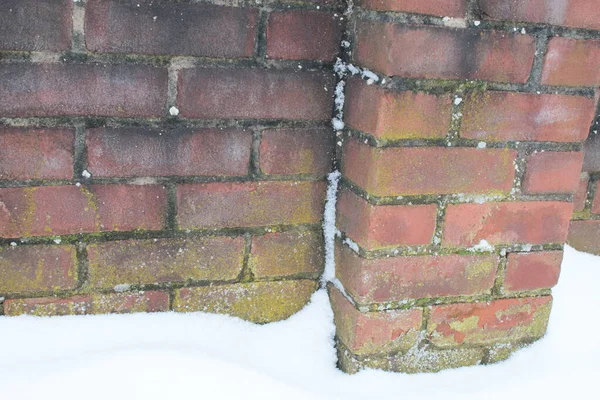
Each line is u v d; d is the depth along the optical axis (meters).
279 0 0.97
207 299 1.11
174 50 0.95
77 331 1.04
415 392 1.07
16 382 0.93
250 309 1.14
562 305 1.25
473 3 0.92
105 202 1.00
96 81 0.93
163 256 1.06
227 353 1.08
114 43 0.92
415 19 0.90
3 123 0.92
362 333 1.05
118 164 0.98
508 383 1.10
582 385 1.10
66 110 0.94
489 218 1.05
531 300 1.14
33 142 0.94
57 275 1.02
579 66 1.01
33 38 0.89
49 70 0.91
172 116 0.98
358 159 1.01
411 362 1.11
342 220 1.09
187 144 1.00
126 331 1.06
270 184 1.07
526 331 1.16
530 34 0.96
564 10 0.96
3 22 0.87
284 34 0.99
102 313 1.06
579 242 1.41
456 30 0.92
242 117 1.01
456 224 1.04
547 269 1.13
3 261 0.99
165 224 1.04
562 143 1.05
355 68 1.01
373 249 1.00
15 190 0.96
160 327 1.08
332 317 1.15
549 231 1.10
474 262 1.07
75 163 0.97
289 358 1.11
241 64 0.99
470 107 0.97
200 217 1.05
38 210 0.98
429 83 0.94
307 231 1.12
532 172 1.05
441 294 1.08
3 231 0.97
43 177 0.96
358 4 0.99
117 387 0.96
